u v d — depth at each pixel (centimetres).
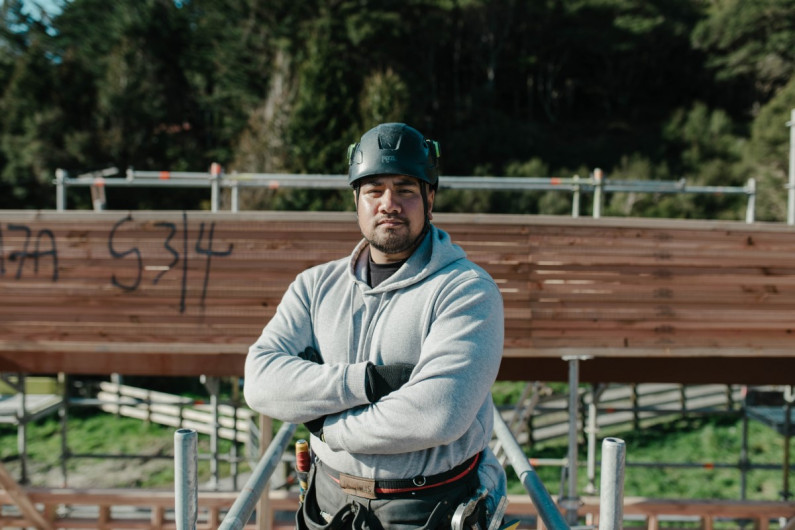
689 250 448
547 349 437
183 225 450
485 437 157
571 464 436
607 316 440
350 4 3102
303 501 168
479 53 4912
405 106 2314
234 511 167
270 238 446
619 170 3562
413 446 139
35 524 563
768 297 445
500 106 5031
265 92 3008
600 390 730
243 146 2384
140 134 2775
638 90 5428
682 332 441
